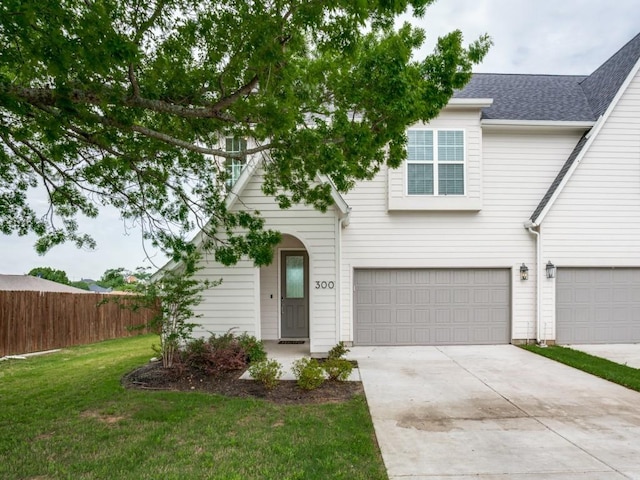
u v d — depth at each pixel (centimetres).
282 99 448
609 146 1002
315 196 620
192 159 650
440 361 820
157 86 474
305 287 1107
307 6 394
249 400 559
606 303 1003
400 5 427
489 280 1014
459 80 523
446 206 988
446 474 352
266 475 345
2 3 291
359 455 386
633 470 359
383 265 1002
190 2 404
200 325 799
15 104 355
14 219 625
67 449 402
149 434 438
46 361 961
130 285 739
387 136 514
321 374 621
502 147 1030
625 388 623
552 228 1002
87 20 318
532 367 766
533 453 395
